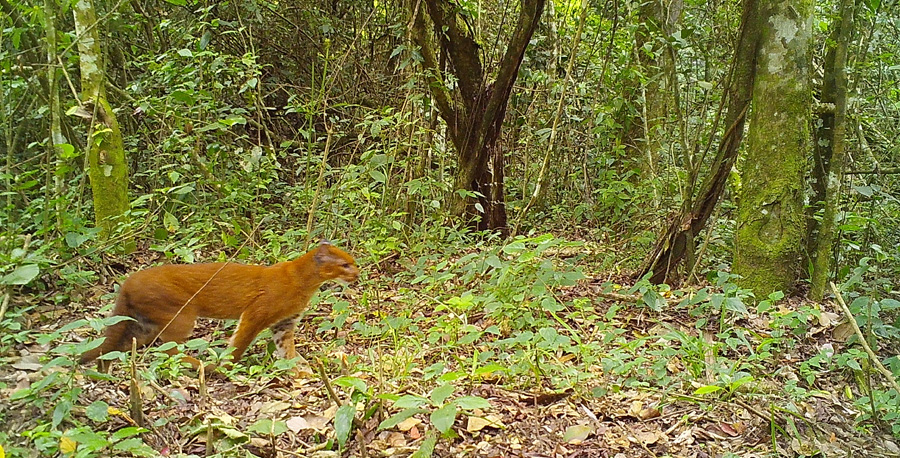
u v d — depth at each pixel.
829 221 5.36
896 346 4.84
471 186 7.91
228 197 6.21
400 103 8.61
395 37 8.45
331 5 9.46
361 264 6.08
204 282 4.12
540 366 4.04
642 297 5.20
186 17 8.56
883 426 3.80
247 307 4.16
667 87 6.84
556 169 8.85
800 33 5.34
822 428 3.68
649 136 8.10
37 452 2.86
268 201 8.16
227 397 3.82
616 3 7.18
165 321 3.99
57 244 4.83
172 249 5.68
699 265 6.05
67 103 5.62
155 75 7.03
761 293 5.50
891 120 6.84
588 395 3.91
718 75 7.72
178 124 6.31
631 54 7.97
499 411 3.69
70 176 6.61
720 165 5.77
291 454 3.23
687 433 3.56
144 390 3.62
